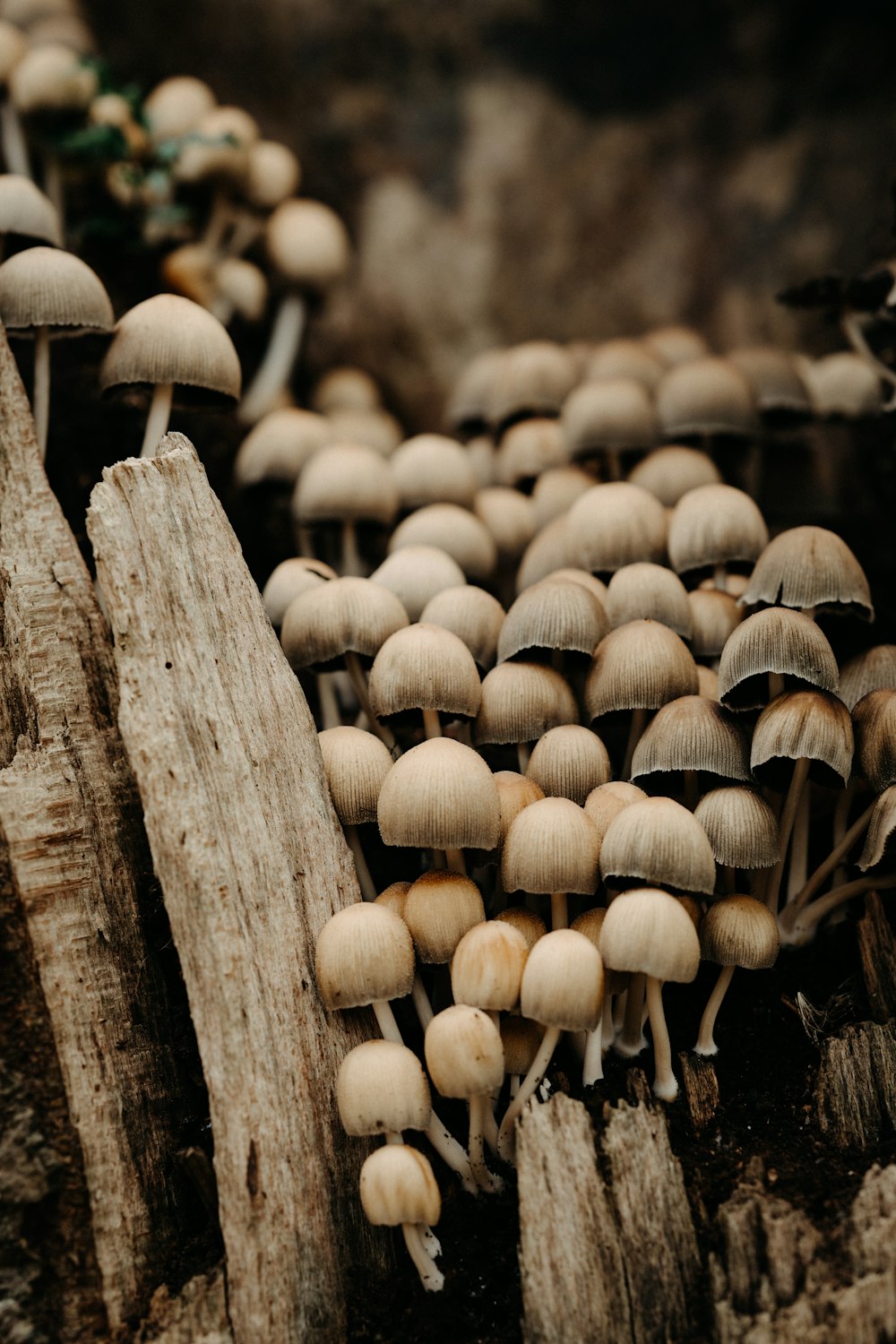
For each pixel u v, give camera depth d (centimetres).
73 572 42
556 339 75
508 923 40
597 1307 39
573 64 77
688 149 75
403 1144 39
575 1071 42
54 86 51
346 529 50
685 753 42
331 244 56
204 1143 41
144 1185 40
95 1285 40
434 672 42
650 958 39
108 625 43
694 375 51
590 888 40
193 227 55
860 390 54
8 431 43
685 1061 41
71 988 40
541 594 44
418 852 46
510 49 76
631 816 40
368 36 74
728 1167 40
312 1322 39
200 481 42
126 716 40
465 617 44
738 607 44
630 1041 42
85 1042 40
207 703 41
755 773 43
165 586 41
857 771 43
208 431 53
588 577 46
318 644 44
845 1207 39
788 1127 41
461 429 59
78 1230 40
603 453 51
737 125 74
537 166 77
